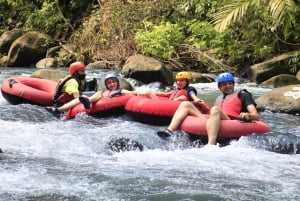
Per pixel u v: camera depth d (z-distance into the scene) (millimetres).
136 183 6957
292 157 8484
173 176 7305
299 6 17609
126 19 23766
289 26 17797
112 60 23641
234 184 6996
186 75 11289
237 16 17422
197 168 7723
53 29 28203
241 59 20562
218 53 20891
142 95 11844
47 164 7785
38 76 16734
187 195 6547
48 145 8969
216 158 8320
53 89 13492
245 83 18375
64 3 29281
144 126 10781
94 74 20594
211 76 19734
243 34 20234
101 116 11641
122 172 7445
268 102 13188
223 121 9344
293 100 12766
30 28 28828
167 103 10844
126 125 10789
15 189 6582
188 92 11219
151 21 23531
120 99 11609
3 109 12172
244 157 8375
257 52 19844
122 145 8984
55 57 25359
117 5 24141
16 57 24734
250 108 9734
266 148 8898
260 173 7512
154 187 6820
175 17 23094
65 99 12477
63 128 10492
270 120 11859
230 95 10086
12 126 10461
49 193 6480
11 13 30859
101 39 24516
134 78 17859
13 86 13297
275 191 6734
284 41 19484
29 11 29969
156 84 17078
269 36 20000
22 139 9320
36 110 12102
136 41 22641
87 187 6746
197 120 9500
